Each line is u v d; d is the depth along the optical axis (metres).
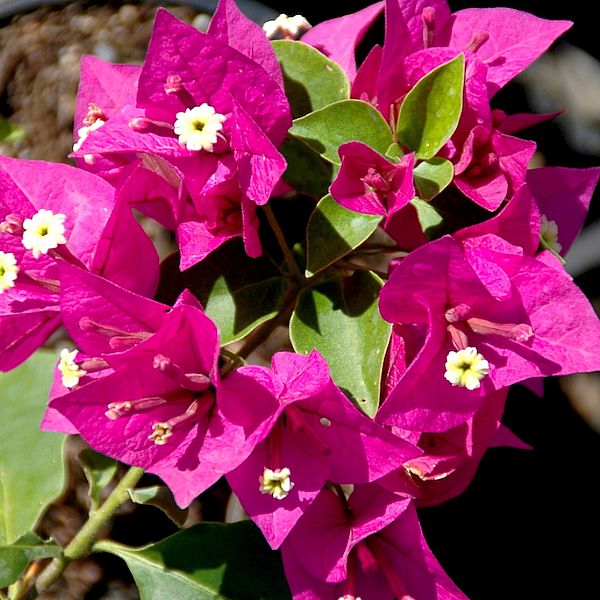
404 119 0.31
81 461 0.34
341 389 0.30
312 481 0.30
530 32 0.32
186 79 0.30
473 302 0.30
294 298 0.32
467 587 0.41
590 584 0.41
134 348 0.29
